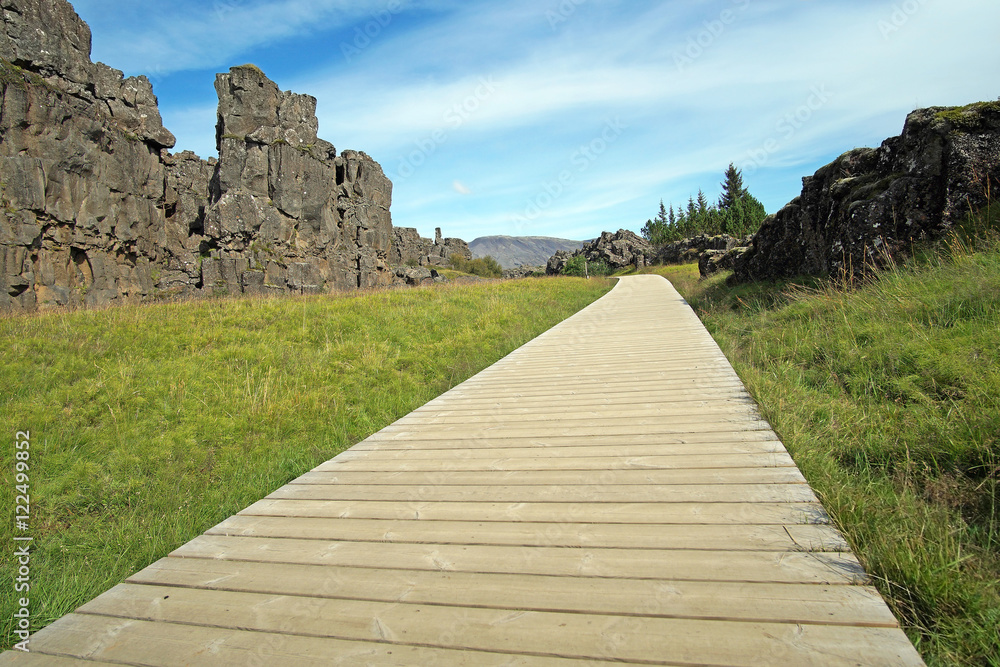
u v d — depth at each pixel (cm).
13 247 2712
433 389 809
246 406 698
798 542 267
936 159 803
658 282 3064
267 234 4706
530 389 681
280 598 252
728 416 482
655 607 224
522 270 11181
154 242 3881
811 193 1156
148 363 845
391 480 402
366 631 222
